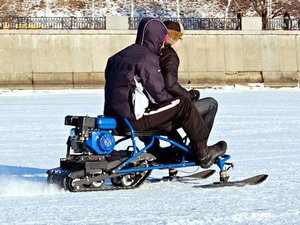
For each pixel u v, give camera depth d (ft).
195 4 209.97
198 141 29.22
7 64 167.73
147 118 28.78
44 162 39.88
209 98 30.89
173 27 30.42
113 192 28.09
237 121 69.67
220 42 181.06
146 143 30.48
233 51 181.78
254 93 141.59
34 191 28.50
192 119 28.96
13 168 36.99
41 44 169.89
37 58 169.58
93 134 28.07
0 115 80.12
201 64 179.52
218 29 184.24
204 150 29.25
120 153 29.53
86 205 24.68
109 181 31.35
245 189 28.43
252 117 74.95
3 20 173.99
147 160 29.30
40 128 63.87
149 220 21.63
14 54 168.25
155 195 27.17
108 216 22.40
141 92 28.66
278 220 21.54
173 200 25.79
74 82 170.40
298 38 186.29
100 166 28.17
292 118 73.41
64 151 46.06
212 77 179.63
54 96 130.93
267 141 51.52
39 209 23.88
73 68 171.32
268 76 183.32
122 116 28.73
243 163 38.32
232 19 187.93
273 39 184.55
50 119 74.08
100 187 28.68
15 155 43.73
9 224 21.24
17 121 71.72
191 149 29.71
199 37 179.73
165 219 21.76
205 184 30.48
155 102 28.78
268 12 200.85
